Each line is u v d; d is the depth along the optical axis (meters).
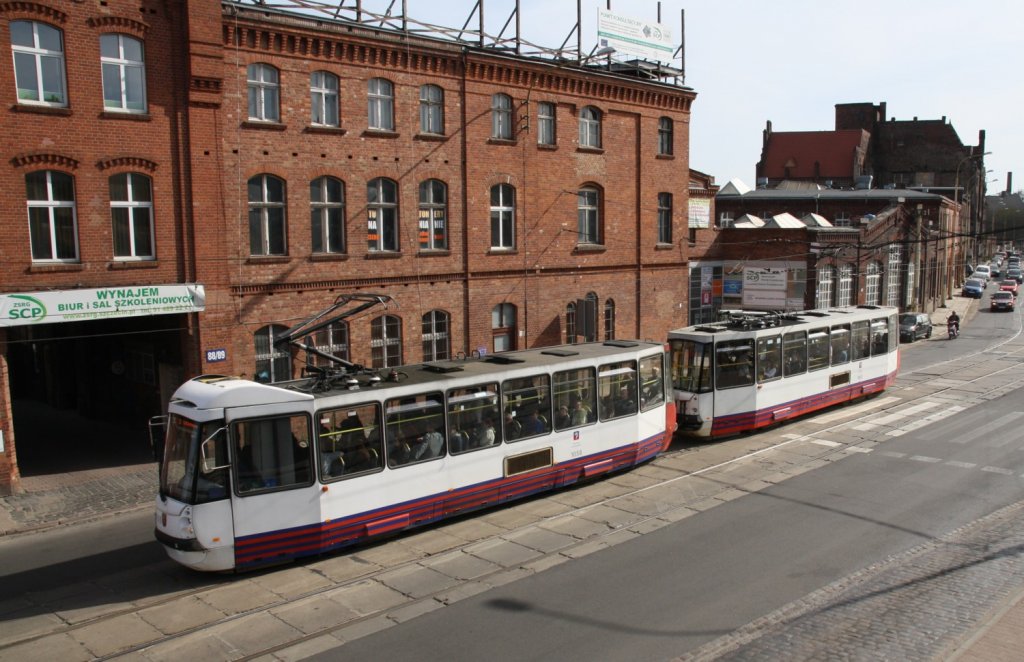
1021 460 19.06
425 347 24.22
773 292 40.72
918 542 13.51
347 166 21.83
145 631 10.41
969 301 69.75
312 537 12.45
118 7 17.55
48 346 26.86
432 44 23.38
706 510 15.35
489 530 14.30
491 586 11.72
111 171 17.75
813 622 10.38
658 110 31.06
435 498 13.95
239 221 19.84
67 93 17.14
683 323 33.34
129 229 18.25
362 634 10.20
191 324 19.11
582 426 16.50
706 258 41.41
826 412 25.27
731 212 60.16
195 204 18.86
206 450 11.65
